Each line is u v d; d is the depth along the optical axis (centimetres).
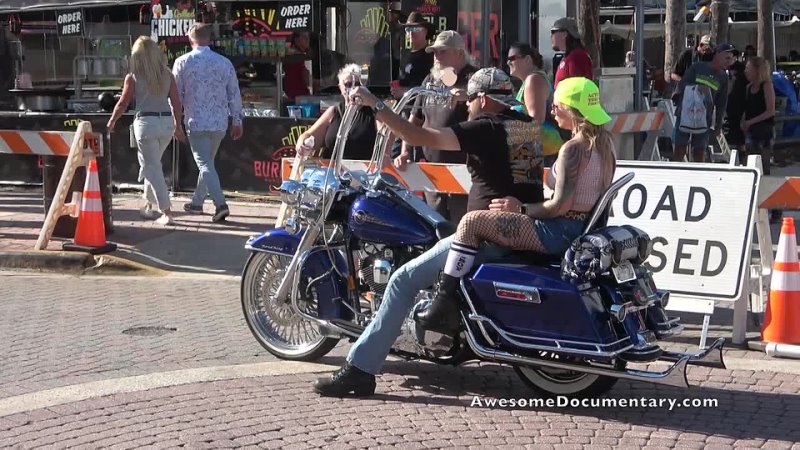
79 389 646
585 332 587
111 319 841
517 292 595
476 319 603
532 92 845
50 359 720
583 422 598
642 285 594
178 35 1470
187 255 1079
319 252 677
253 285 720
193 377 673
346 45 1509
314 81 1531
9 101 1736
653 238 776
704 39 1587
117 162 1463
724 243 756
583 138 595
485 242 610
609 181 609
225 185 1402
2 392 643
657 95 2144
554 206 592
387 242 648
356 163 866
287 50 1425
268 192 1382
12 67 1734
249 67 1518
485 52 1431
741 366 714
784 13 2573
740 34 2897
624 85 1453
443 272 607
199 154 1209
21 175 1510
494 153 612
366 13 1489
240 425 582
